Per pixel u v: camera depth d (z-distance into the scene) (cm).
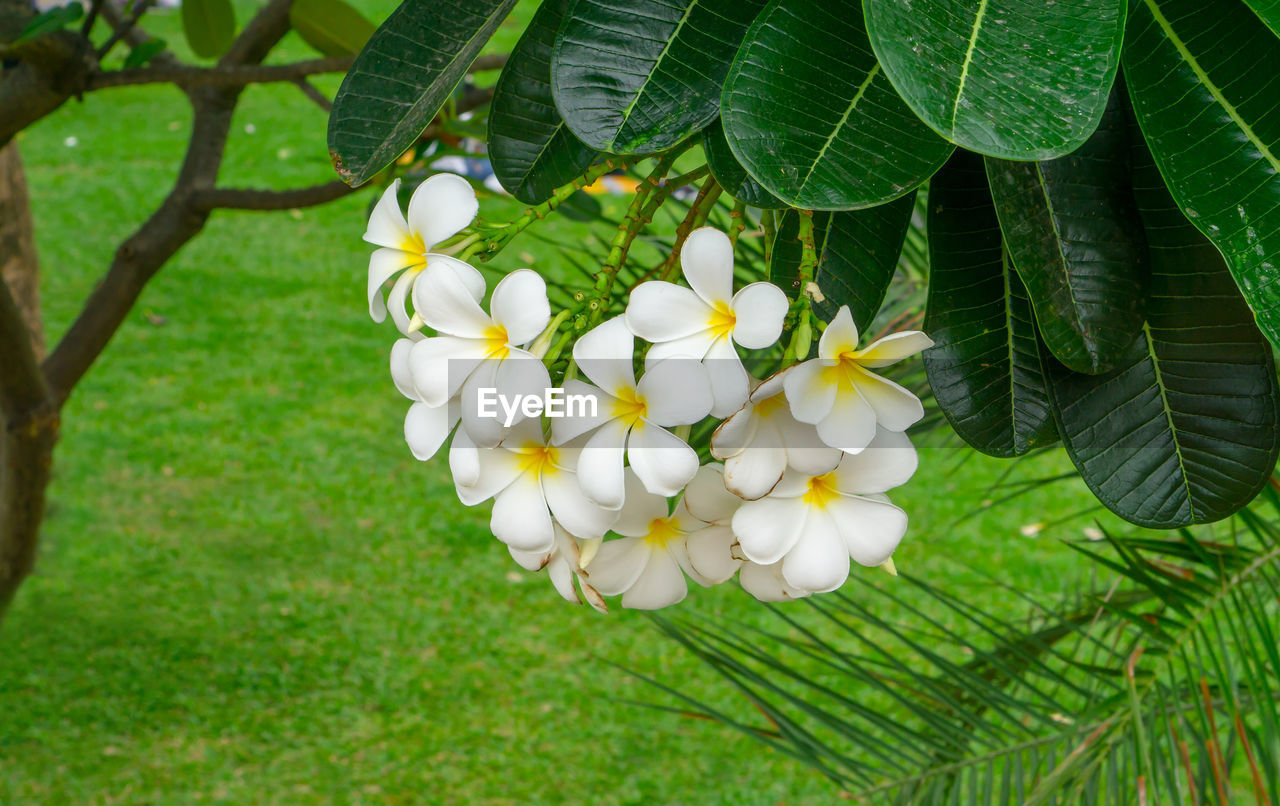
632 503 120
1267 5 106
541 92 124
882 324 218
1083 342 119
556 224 984
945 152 108
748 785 577
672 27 114
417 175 222
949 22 103
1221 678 179
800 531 116
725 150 113
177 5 1664
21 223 471
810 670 646
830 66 109
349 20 239
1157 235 120
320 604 711
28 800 558
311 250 1209
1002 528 763
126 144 1455
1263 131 109
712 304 113
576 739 609
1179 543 191
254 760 591
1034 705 210
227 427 900
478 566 754
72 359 286
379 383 977
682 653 673
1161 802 173
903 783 213
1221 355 121
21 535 303
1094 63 103
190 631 681
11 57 193
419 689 644
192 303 1091
